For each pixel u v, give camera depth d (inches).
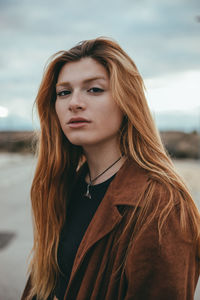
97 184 44.8
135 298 33.4
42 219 52.1
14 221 255.8
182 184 37.0
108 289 35.8
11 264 162.4
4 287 136.9
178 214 33.6
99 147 43.5
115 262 35.9
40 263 51.3
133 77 40.4
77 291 39.5
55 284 49.3
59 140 52.7
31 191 54.9
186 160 1338.6
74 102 39.7
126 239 35.8
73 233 45.7
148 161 39.1
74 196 49.9
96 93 40.1
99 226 38.1
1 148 1558.8
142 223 34.5
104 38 41.2
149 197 35.0
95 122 39.8
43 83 48.0
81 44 43.0
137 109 39.9
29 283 57.7
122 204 36.6
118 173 39.9
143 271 33.0
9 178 597.9
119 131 42.5
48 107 51.5
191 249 33.9
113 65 39.0
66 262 45.4
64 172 53.4
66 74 41.6
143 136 40.0
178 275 32.1
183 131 1657.2
